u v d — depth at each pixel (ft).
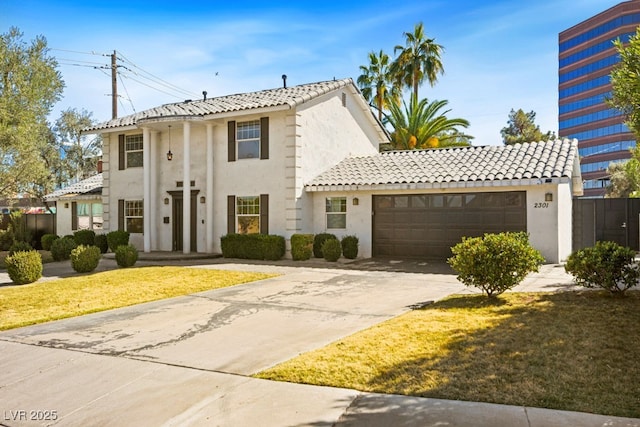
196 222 62.34
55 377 17.95
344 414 13.78
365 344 19.84
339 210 57.06
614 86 22.67
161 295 33.19
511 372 16.30
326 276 40.93
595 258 27.14
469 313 24.73
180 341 21.90
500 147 57.31
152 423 13.91
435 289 33.81
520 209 48.03
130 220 67.05
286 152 55.26
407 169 55.67
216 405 14.87
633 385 14.98
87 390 16.62
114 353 20.40
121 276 40.75
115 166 67.97
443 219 51.93
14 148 64.23
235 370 17.87
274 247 53.36
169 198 64.13
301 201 55.67
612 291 27.17
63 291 34.55
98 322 25.95
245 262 51.90
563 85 317.42
